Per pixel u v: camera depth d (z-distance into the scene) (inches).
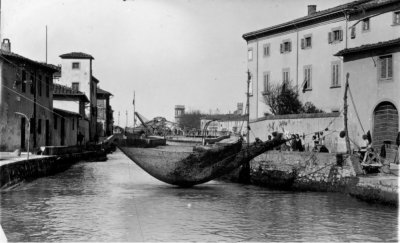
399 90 1067.3
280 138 1157.7
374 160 975.6
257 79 1980.8
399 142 1014.4
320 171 1040.8
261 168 1204.5
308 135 1350.9
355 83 1176.8
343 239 603.2
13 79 1421.0
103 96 3528.5
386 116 1101.7
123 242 577.3
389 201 796.6
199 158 1125.1
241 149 1139.9
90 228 645.9
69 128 2089.1
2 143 1379.2
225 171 1152.8
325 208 817.5
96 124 2999.5
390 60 1091.3
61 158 1459.2
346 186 963.3
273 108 1755.7
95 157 2091.5
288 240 596.7
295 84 1803.6
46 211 761.6
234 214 761.6
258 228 659.4
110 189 1049.5
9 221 684.1
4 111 1378.0
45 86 1742.1
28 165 1093.8
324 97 1674.5
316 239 602.9
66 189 1029.2
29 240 582.2
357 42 1531.7
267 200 918.4
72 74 2778.1
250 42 2026.3
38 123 1653.5
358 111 1168.2
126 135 1289.4
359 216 743.1
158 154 1139.9
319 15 1668.3
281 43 1871.3
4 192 917.2
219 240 591.8
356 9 1523.1
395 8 1389.0
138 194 984.3
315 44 1718.8
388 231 645.3
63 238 593.0
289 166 1121.4
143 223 681.6
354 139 1176.8
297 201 898.7
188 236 611.5
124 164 1790.1
